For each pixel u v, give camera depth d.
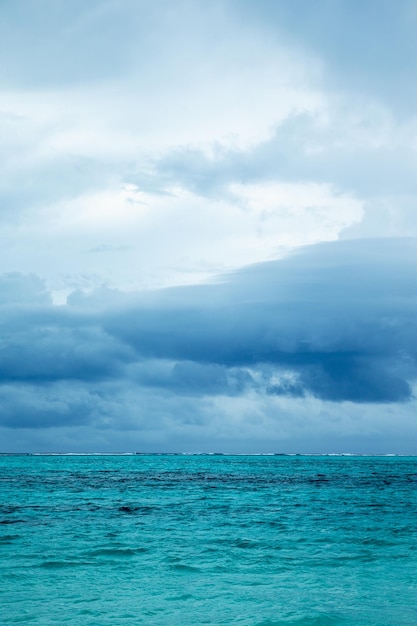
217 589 18.52
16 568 21.38
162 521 35.16
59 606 16.42
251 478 88.19
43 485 68.25
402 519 36.56
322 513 39.91
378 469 130.75
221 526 33.06
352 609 16.27
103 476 91.56
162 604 16.73
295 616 15.58
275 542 27.50
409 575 20.58
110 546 26.09
